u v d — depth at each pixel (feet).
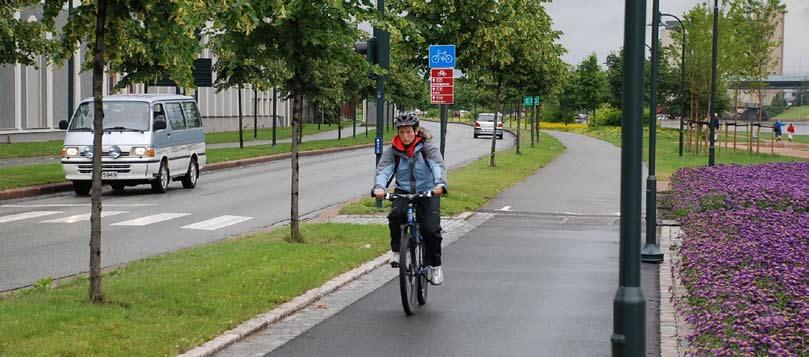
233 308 30.66
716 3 105.81
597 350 27.45
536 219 63.62
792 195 59.98
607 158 149.28
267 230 54.60
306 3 44.60
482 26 78.54
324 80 146.61
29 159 112.06
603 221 62.85
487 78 92.27
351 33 46.39
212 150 136.77
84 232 52.60
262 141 184.96
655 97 46.57
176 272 36.17
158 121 78.23
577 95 329.11
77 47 32.42
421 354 26.86
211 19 33.83
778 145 198.90
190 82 34.40
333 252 43.73
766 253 35.53
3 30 83.66
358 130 290.35
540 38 121.90
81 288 32.45
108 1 30.58
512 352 27.17
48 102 157.28
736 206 57.98
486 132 230.27
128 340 25.53
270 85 140.97
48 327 25.80
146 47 31.89
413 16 79.61
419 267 33.37
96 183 29.58
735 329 24.34
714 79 106.32
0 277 38.17
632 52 20.01
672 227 60.75
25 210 64.23
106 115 77.97
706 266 34.99
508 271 41.96
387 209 64.49
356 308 33.32
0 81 142.82
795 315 25.81
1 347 23.67
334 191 81.97
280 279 36.14
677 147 190.70
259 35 46.09
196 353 25.45
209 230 54.70
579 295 36.19
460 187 80.33
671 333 29.19
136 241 49.55
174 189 83.41
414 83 276.82
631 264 20.06
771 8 173.58
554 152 164.55
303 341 28.22
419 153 32.76
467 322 31.22
